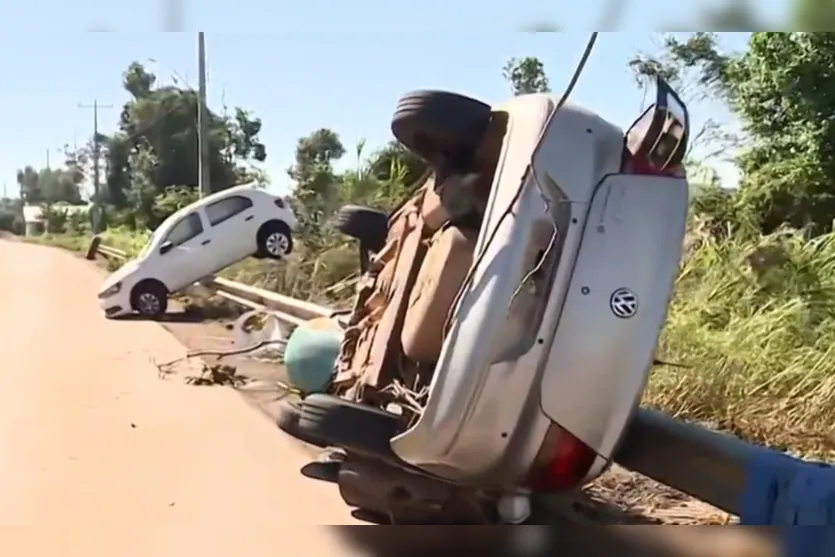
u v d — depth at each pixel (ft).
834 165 36.86
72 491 22.06
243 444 26.13
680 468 14.42
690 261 30.22
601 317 14.24
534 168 14.74
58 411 30.60
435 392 14.51
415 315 16.55
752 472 13.15
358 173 51.21
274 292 56.13
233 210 59.26
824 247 29.91
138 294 57.47
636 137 15.03
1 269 112.27
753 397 23.39
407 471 16.05
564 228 14.44
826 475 12.25
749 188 36.91
